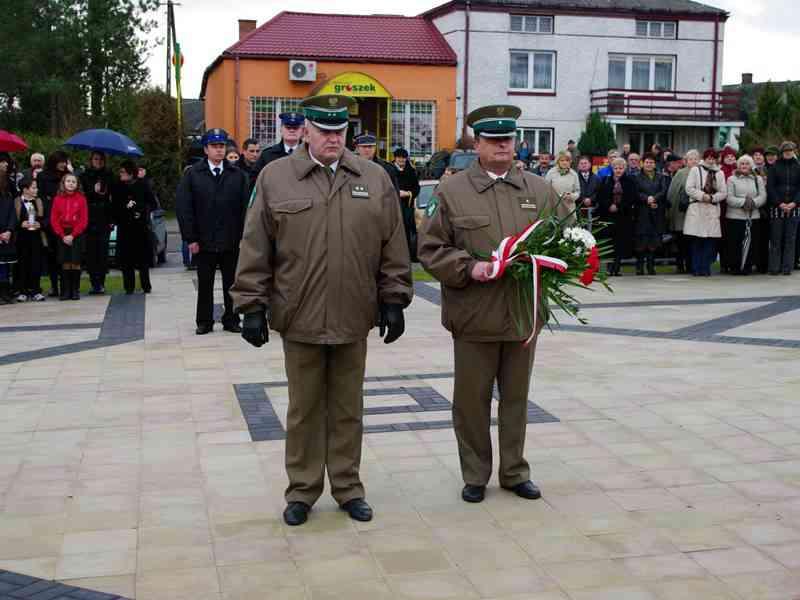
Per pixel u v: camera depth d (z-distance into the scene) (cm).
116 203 1341
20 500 523
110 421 678
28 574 431
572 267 492
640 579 425
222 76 3152
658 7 3422
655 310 1173
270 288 493
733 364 859
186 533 479
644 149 3488
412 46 3272
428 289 1381
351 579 427
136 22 3538
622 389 767
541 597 408
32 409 710
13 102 3569
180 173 3297
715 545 462
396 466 582
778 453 604
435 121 3250
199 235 999
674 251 1678
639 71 3441
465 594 411
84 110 3403
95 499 525
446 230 505
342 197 481
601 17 3366
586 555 451
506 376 522
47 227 1299
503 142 498
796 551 455
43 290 1422
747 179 1537
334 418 502
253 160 1296
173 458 596
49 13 3378
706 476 561
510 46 3297
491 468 530
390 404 724
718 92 3450
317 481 498
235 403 726
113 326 1073
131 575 431
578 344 955
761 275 1556
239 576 430
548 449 613
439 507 514
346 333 484
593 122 3234
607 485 547
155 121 3288
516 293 499
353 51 3178
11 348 944
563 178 1505
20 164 2545
